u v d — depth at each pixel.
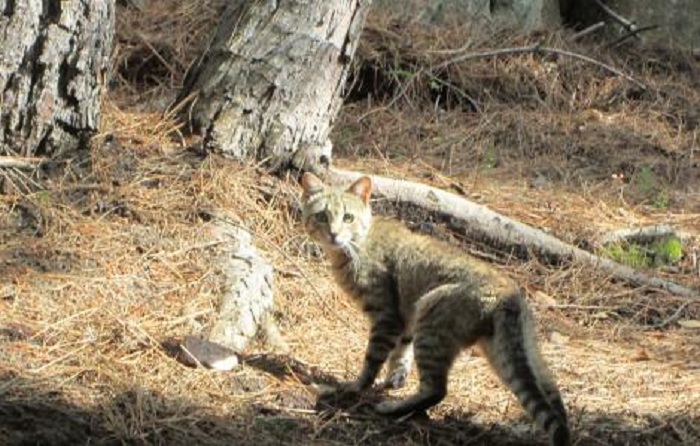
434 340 9.91
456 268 10.12
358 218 10.73
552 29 20.62
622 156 17.50
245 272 11.72
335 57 13.79
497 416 10.32
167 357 10.35
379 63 18.25
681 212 15.97
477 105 18.22
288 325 11.79
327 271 12.81
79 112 12.73
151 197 12.62
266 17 13.77
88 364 9.97
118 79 16.92
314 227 10.82
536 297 13.26
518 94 18.70
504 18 20.48
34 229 11.79
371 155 16.36
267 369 10.62
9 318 10.47
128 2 18.23
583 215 15.29
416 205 14.07
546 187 16.16
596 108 18.98
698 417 10.58
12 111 12.46
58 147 12.73
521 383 9.28
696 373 11.70
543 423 9.10
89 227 11.98
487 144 17.28
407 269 10.48
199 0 18.31
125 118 13.88
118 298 11.09
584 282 13.71
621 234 14.73
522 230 14.07
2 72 12.36
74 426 9.07
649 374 11.58
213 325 11.05
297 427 9.76
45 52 12.38
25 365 9.81
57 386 9.57
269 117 13.61
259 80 13.61
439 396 9.98
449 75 18.52
